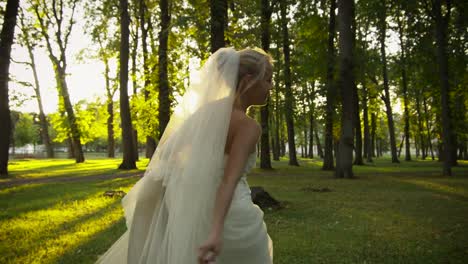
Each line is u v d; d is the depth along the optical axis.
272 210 8.62
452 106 30.31
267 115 24.11
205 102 1.88
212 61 1.96
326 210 8.70
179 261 1.72
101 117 39.22
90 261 4.87
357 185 14.09
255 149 1.89
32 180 17.00
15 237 6.20
